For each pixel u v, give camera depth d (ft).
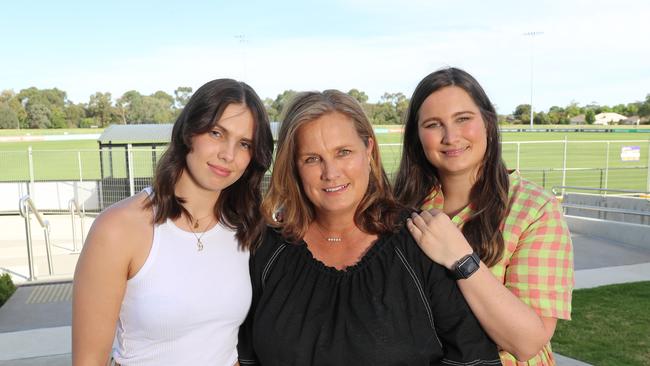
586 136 150.92
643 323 16.14
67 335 15.17
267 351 5.61
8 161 86.53
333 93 5.82
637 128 190.49
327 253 6.00
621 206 38.27
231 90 5.52
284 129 5.85
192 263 5.59
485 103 6.49
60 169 77.71
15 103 218.79
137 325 5.44
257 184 6.13
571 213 42.09
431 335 5.35
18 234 36.55
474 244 6.14
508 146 121.60
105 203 44.65
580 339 14.88
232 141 5.48
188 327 5.53
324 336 5.40
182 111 5.55
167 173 5.52
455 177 6.81
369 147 5.94
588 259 26.14
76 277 5.27
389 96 159.22
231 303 5.78
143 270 5.37
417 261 5.51
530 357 5.39
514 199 6.22
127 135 44.24
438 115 6.48
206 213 5.86
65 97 244.42
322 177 5.67
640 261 25.66
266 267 6.01
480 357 5.30
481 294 5.21
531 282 5.70
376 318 5.28
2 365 13.26
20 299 18.84
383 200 5.95
